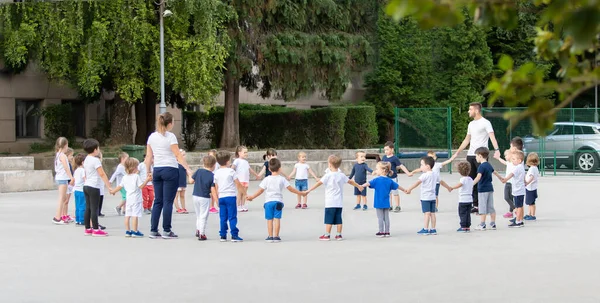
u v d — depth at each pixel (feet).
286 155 111.65
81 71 90.84
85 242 44.47
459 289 30.68
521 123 111.04
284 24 105.29
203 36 93.45
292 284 31.83
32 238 45.98
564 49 12.05
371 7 118.83
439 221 55.21
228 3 100.01
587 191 78.64
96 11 88.84
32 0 86.17
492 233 48.42
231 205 45.16
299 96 109.81
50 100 111.34
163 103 89.71
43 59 93.81
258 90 131.64
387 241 45.11
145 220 55.36
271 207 44.83
